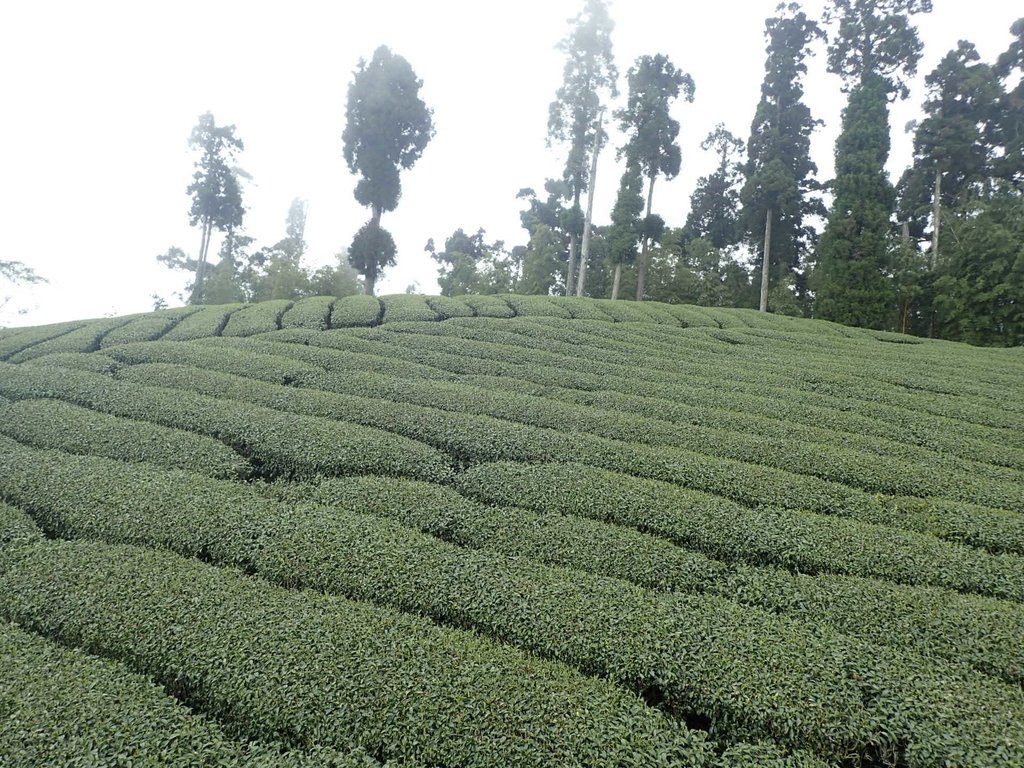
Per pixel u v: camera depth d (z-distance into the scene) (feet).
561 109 134.62
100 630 24.23
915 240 162.91
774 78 144.36
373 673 21.99
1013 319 118.62
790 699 21.67
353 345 65.67
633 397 53.67
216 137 158.51
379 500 35.24
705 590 29.22
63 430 41.65
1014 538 33.63
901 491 39.58
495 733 19.77
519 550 31.60
